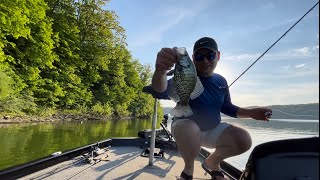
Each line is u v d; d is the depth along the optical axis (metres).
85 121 34.00
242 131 2.21
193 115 2.29
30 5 22.61
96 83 44.31
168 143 5.04
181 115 2.03
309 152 1.33
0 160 9.92
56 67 31.28
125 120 46.34
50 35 26.97
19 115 24.56
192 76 1.92
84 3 35.88
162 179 3.19
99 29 37.09
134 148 5.05
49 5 31.45
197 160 4.00
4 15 18.62
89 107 40.53
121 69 46.88
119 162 3.91
